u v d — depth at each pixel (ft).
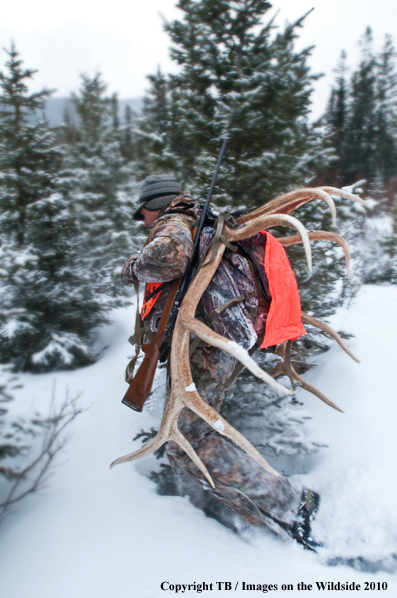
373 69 89.66
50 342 12.09
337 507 6.49
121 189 20.85
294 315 6.38
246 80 10.64
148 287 6.52
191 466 6.11
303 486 6.61
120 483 7.29
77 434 8.56
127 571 5.44
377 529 6.05
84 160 20.90
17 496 6.89
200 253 6.05
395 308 15.70
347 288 15.90
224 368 6.18
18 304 12.22
